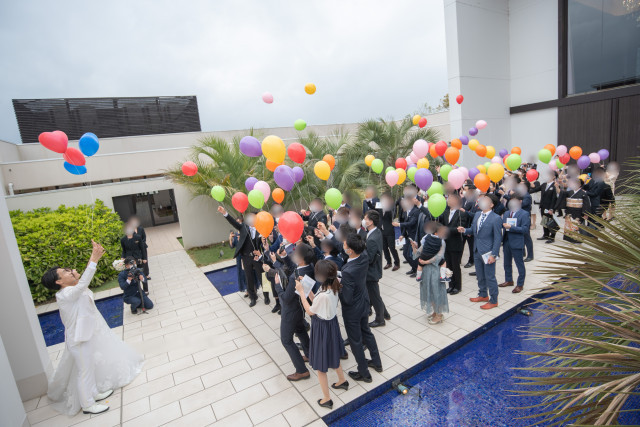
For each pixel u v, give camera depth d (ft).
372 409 11.44
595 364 5.81
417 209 21.26
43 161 39.32
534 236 28.27
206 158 40.29
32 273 24.95
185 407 12.10
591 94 37.19
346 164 36.27
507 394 11.68
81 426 11.72
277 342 16.03
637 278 5.87
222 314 19.92
